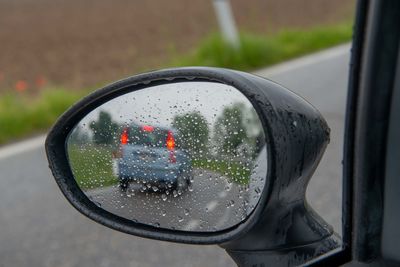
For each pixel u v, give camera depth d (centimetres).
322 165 602
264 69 1134
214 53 1193
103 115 171
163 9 2300
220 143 159
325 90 903
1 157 740
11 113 884
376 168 138
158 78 162
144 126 166
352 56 139
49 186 624
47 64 1478
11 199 601
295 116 155
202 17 2025
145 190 167
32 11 2600
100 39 1762
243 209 157
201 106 161
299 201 168
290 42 1285
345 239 150
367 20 135
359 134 138
